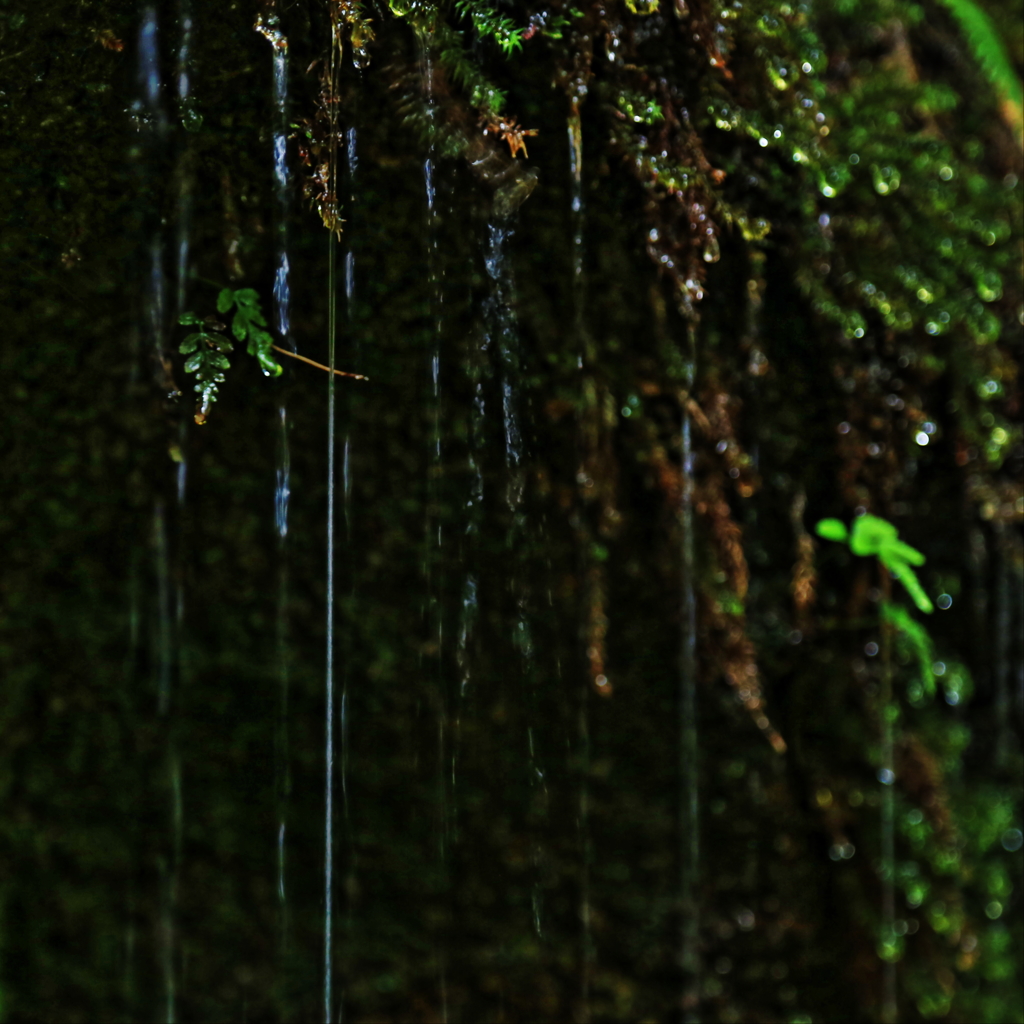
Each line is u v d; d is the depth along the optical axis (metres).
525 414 1.83
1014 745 1.89
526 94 1.81
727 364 1.84
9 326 1.81
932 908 1.87
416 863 1.84
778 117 1.82
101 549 1.82
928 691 1.87
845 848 1.86
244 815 1.83
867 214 1.85
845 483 1.86
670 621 1.84
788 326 1.85
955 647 1.88
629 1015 1.85
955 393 1.87
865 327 1.85
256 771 1.83
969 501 1.88
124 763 1.83
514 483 1.83
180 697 1.83
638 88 1.81
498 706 1.84
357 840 1.84
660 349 1.83
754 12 1.81
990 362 1.87
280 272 1.81
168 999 1.83
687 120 1.81
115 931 1.83
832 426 1.85
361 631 1.83
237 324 1.80
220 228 1.81
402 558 1.83
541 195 1.82
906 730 1.87
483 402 1.83
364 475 1.82
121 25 1.80
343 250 1.81
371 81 1.80
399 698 1.83
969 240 1.87
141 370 1.81
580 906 1.85
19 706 1.82
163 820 1.83
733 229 1.83
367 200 1.81
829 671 1.86
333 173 1.80
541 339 1.83
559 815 1.84
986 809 1.89
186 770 1.83
